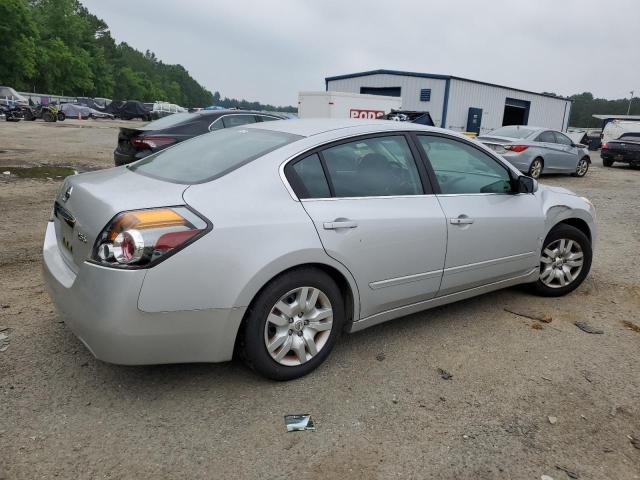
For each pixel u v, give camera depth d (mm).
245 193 2938
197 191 2857
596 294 4930
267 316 2977
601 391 3221
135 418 2771
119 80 117062
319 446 2623
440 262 3711
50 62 81688
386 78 33594
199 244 2688
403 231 3439
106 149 16969
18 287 4422
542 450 2658
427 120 23047
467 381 3277
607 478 2484
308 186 3156
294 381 3188
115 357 2668
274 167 3084
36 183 9648
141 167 3549
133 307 2584
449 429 2795
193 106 177625
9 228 6305
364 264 3293
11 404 2824
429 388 3182
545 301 4691
